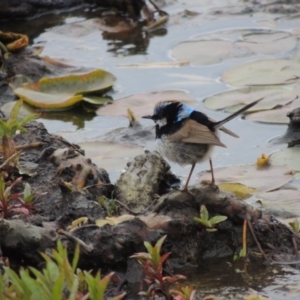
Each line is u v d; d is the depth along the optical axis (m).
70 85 15.66
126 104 14.96
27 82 16.20
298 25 18.58
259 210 10.47
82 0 20.06
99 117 14.74
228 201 10.13
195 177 12.29
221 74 16.16
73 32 18.73
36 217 9.83
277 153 13.06
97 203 10.34
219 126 10.66
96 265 9.50
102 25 19.05
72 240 9.36
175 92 15.30
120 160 12.76
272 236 10.20
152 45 17.88
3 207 9.68
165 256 8.81
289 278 9.52
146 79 16.12
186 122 10.46
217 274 9.65
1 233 9.13
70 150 11.41
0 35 17.19
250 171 12.49
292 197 11.62
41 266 9.16
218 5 20.02
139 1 19.30
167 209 10.11
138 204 10.69
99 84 15.72
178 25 18.91
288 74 15.80
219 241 10.08
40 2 19.61
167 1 20.30
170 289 9.15
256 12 19.47
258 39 17.80
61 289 7.12
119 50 17.69
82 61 17.09
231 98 14.88
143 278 9.33
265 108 14.48
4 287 7.74
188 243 9.90
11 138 11.28
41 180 10.97
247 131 13.89
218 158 13.03
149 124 14.13
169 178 11.54
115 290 9.17
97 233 9.57
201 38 18.03
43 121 14.70
